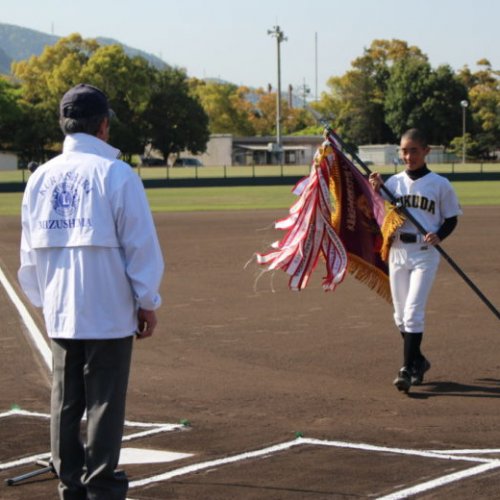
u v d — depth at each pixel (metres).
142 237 4.91
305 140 123.31
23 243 5.22
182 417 7.77
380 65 129.38
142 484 6.03
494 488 5.91
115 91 104.81
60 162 5.03
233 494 5.82
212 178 61.56
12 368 9.70
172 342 11.08
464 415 7.87
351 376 9.33
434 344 10.88
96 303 4.91
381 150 102.31
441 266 18.08
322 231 8.91
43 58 109.06
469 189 51.19
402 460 6.54
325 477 6.16
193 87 157.38
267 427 7.46
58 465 5.17
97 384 4.98
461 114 116.25
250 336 11.44
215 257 20.08
